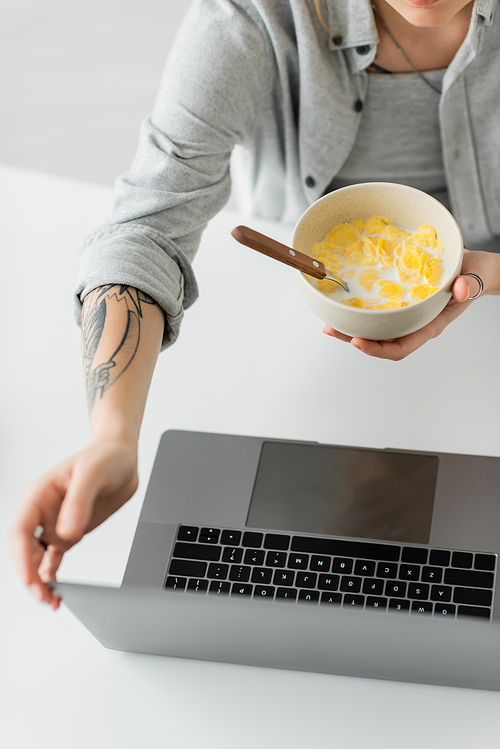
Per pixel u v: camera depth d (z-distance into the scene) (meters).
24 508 0.53
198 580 0.75
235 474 0.83
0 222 1.17
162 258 0.79
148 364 0.70
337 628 0.59
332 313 0.66
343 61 0.94
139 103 2.62
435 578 0.73
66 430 0.94
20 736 0.71
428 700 0.70
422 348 0.97
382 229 0.73
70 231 1.16
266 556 0.76
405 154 1.07
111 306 0.73
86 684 0.74
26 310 1.07
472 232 1.11
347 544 0.76
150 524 0.80
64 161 2.50
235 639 0.67
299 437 0.90
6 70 2.74
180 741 0.70
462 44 0.89
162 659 0.75
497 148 1.00
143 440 0.91
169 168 0.86
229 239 1.11
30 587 0.53
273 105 1.03
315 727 0.70
